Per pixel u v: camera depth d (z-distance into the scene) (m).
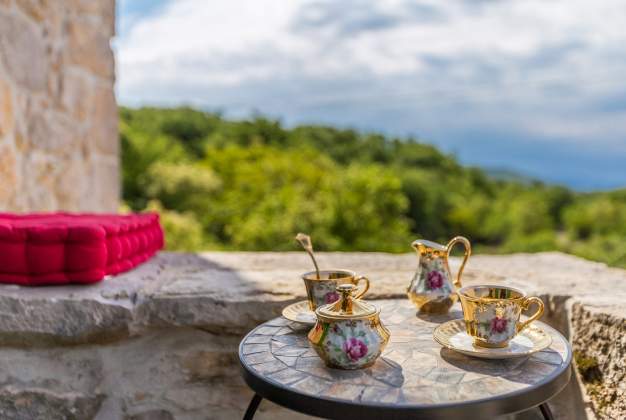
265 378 0.86
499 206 24.17
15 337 1.24
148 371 1.34
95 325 1.25
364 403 0.76
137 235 1.61
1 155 1.95
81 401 1.31
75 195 2.59
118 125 3.08
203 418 1.37
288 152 19.84
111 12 2.95
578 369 1.30
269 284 1.42
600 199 22.20
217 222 15.52
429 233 22.30
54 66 2.37
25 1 2.12
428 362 0.92
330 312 0.90
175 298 1.30
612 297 1.36
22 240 1.28
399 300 1.34
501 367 0.89
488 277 1.61
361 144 25.36
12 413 1.28
